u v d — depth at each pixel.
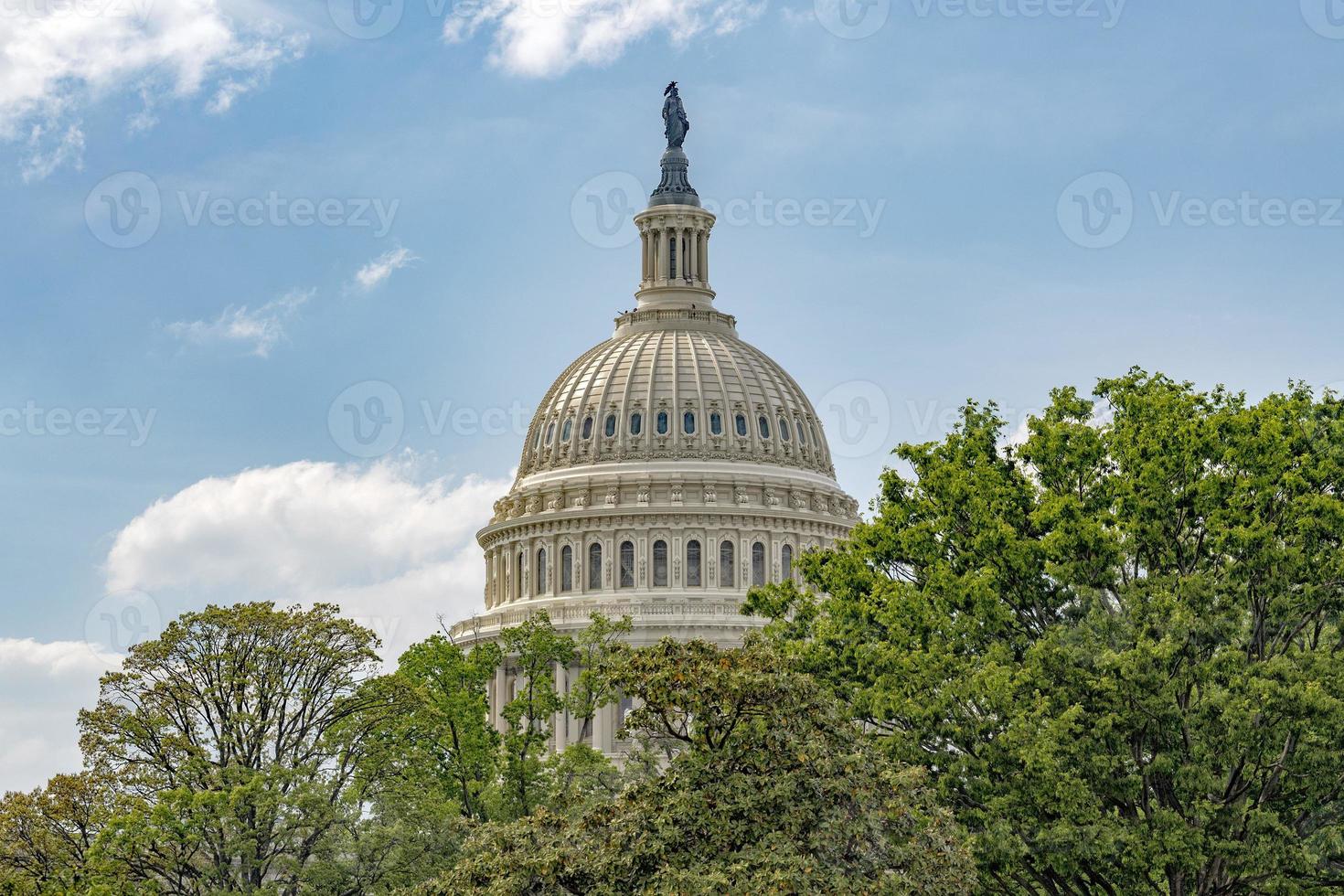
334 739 87.19
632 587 165.88
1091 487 75.12
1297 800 66.75
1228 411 72.69
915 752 67.62
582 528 167.50
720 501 168.00
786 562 168.38
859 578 77.38
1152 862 63.19
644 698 58.66
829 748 57.59
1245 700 62.72
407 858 81.62
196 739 86.06
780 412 175.00
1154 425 72.06
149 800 81.62
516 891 55.94
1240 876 65.31
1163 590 67.44
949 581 71.56
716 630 159.25
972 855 62.22
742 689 57.06
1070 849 63.78
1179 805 67.00
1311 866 62.97
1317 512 67.06
